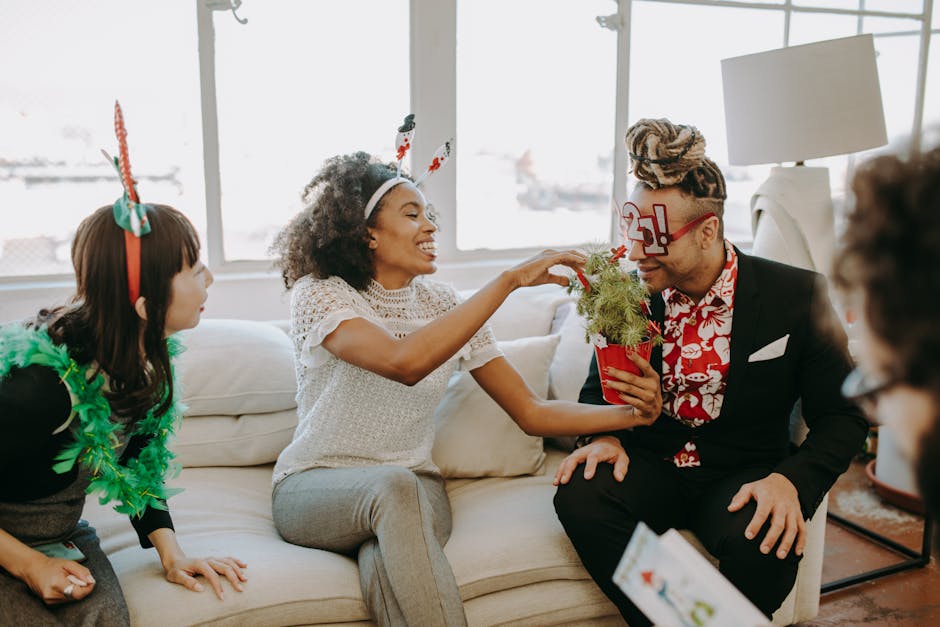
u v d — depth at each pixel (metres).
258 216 2.53
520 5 2.73
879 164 0.58
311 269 1.73
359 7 2.52
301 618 1.48
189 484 1.92
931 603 2.19
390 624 1.46
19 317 2.23
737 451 1.75
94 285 1.36
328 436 1.72
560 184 2.91
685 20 2.97
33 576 1.30
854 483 3.02
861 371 0.62
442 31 2.60
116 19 2.27
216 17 2.38
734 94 2.33
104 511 1.81
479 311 1.50
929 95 3.48
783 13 3.12
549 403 1.79
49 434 1.32
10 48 2.19
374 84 2.58
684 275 1.66
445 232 2.73
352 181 1.71
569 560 1.69
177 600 1.43
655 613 0.79
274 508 1.74
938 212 0.54
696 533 1.69
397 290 1.79
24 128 2.23
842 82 2.19
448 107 2.65
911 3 3.37
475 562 1.65
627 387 1.55
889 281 0.56
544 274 1.58
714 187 1.61
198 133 2.41
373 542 1.58
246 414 2.07
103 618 1.33
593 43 2.85
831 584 2.25
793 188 2.24
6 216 2.25
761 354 1.68
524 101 2.79
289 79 2.49
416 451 1.81
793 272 1.73
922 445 0.56
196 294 1.44
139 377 1.41
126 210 1.33
